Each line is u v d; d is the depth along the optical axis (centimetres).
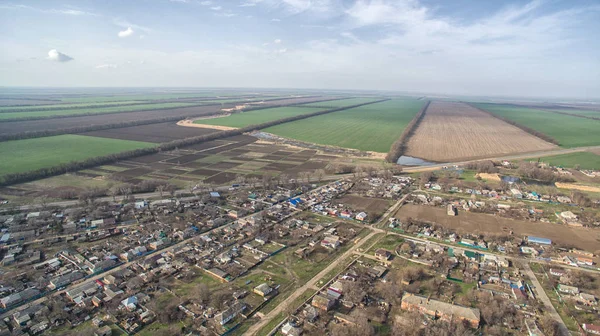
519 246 14050
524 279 11762
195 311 9944
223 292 10794
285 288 11112
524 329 9350
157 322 9525
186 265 12481
